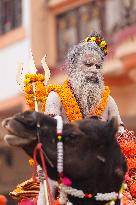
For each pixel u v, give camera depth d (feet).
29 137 18.35
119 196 19.19
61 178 18.69
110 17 93.66
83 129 18.57
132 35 85.25
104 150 18.63
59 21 103.14
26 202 24.93
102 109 24.73
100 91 24.43
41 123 18.51
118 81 89.10
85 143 18.51
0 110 106.22
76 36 100.73
